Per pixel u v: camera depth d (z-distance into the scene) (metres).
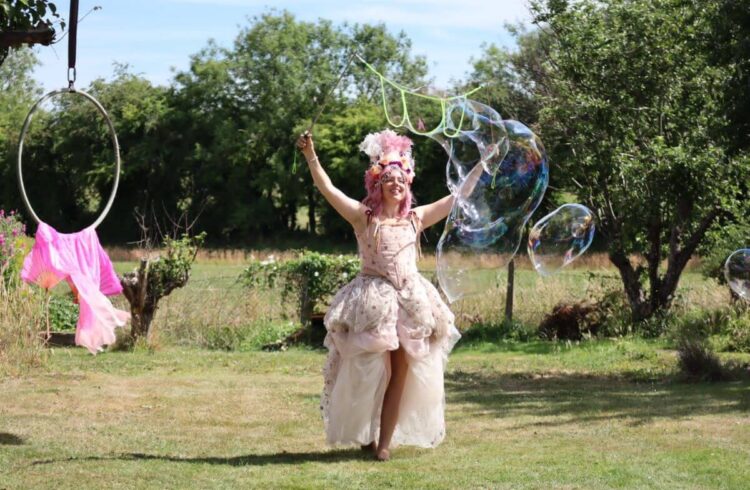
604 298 15.98
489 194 7.22
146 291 13.14
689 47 13.34
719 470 5.81
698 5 13.55
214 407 8.22
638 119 15.44
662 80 15.30
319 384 9.77
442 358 6.47
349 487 5.41
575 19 15.99
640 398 8.86
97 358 11.98
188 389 9.27
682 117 15.15
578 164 15.65
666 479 5.61
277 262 15.03
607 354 12.89
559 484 5.48
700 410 8.05
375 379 6.20
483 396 9.12
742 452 6.35
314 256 14.95
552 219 9.73
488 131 7.20
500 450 6.49
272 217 51.31
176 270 13.20
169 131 52.50
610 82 15.54
